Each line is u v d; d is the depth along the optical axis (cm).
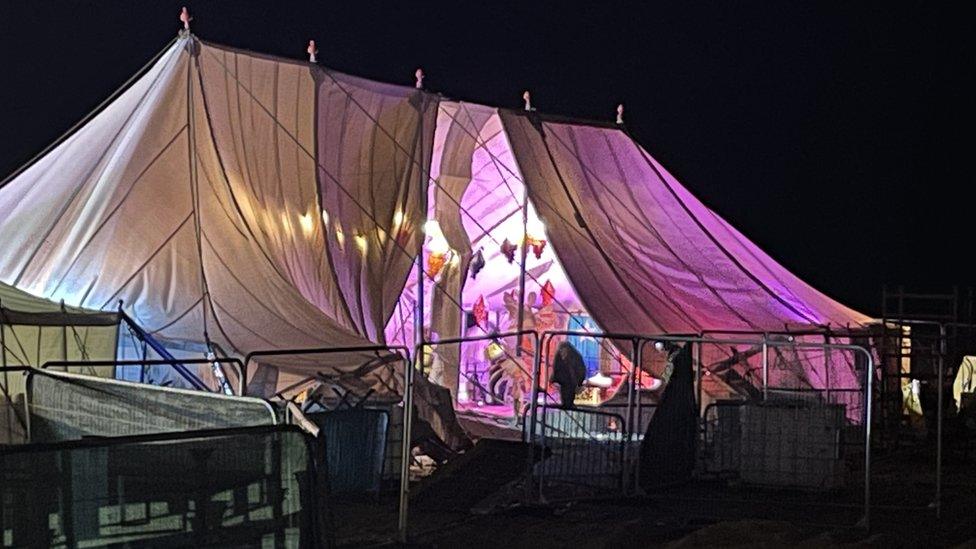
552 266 2028
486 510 1042
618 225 2038
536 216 1939
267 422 626
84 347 1309
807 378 1783
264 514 527
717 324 1836
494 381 1986
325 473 538
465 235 1972
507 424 1733
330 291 1630
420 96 1953
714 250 2075
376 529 956
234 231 1579
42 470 480
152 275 1473
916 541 956
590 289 1802
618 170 2167
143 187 1571
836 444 1235
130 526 502
